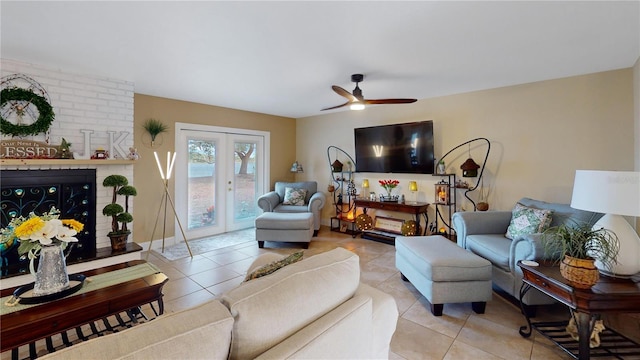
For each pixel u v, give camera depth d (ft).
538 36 7.41
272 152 18.94
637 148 9.30
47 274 5.61
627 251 5.71
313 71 10.07
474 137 12.89
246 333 2.72
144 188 13.41
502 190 12.24
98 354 2.06
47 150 9.39
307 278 3.44
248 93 13.20
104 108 10.59
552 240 6.32
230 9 6.09
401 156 14.70
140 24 6.73
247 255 12.80
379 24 6.75
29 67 9.10
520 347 6.37
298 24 6.73
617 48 8.18
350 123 17.31
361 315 3.61
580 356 5.41
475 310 7.87
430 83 11.65
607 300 5.18
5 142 8.79
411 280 8.79
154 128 13.39
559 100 10.93
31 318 4.93
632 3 5.90
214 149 16.31
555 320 7.44
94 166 10.37
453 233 13.61
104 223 10.61
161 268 11.18
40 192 9.41
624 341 6.46
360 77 10.48
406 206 13.79
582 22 6.69
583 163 10.52
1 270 8.15
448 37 7.45
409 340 6.62
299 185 17.84
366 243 14.70
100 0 5.74
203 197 15.89
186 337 2.34
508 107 12.02
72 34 7.22
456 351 6.23
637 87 9.21
